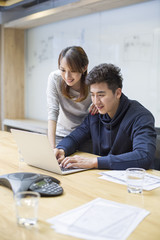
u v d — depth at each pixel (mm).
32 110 5762
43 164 1649
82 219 1019
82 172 1612
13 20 5297
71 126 2572
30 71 5715
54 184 1336
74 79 2094
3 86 5695
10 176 1376
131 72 3818
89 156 2012
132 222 1001
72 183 1425
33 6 4859
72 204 1161
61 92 2391
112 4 3752
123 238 897
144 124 1804
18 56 5738
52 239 894
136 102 2010
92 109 2193
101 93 1771
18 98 5848
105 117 2049
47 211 1092
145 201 1207
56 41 4988
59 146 2037
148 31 3570
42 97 5438
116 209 1104
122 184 1415
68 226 970
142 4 3611
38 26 5367
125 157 1646
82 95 2318
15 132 1708
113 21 3998
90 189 1341
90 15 4324
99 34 4215
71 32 4684
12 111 5812
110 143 2055
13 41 5656
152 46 3533
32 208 978
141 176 1285
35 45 5504
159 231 949
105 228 956
